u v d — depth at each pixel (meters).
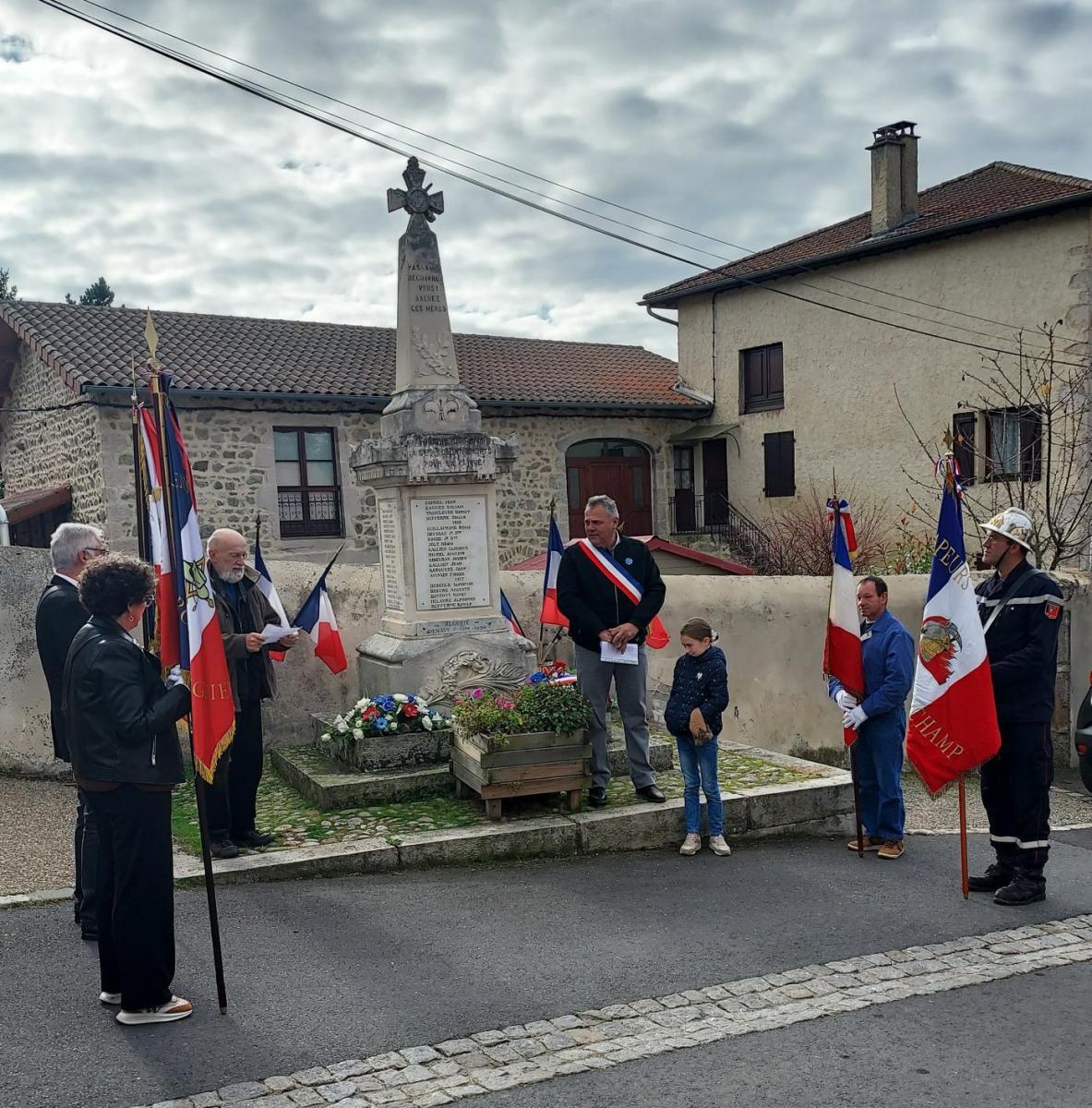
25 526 17.38
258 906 5.15
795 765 7.68
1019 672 5.60
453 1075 3.61
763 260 21.84
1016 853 5.72
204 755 4.02
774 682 10.19
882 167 19.00
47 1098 3.40
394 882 5.60
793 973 4.57
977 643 5.50
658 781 7.22
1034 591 5.66
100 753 3.75
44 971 4.32
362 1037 3.86
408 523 7.55
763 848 6.56
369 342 19.91
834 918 5.30
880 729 6.42
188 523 4.09
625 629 6.33
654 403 21.39
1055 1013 4.22
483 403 19.19
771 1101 3.49
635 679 6.56
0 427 20.61
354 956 4.60
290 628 5.82
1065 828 7.98
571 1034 3.94
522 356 22.83
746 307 21.73
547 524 20.27
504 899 5.39
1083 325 16.11
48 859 5.77
